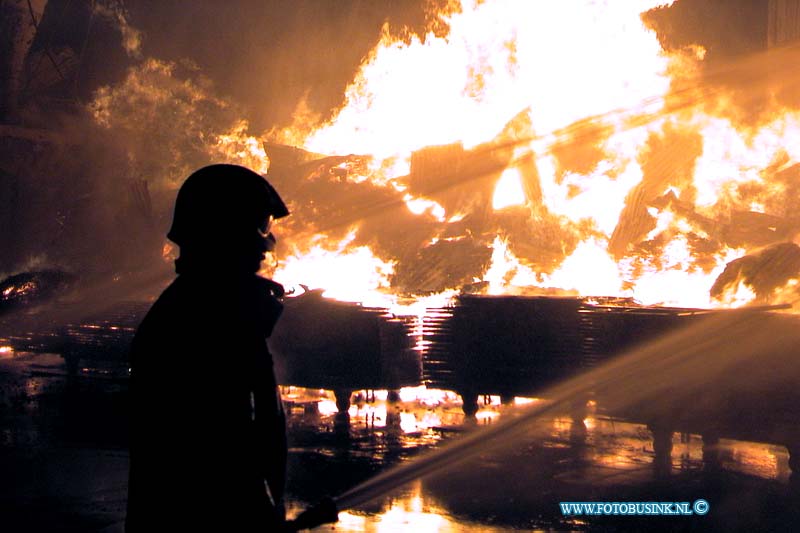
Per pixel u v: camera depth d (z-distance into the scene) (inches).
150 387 88.6
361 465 277.1
